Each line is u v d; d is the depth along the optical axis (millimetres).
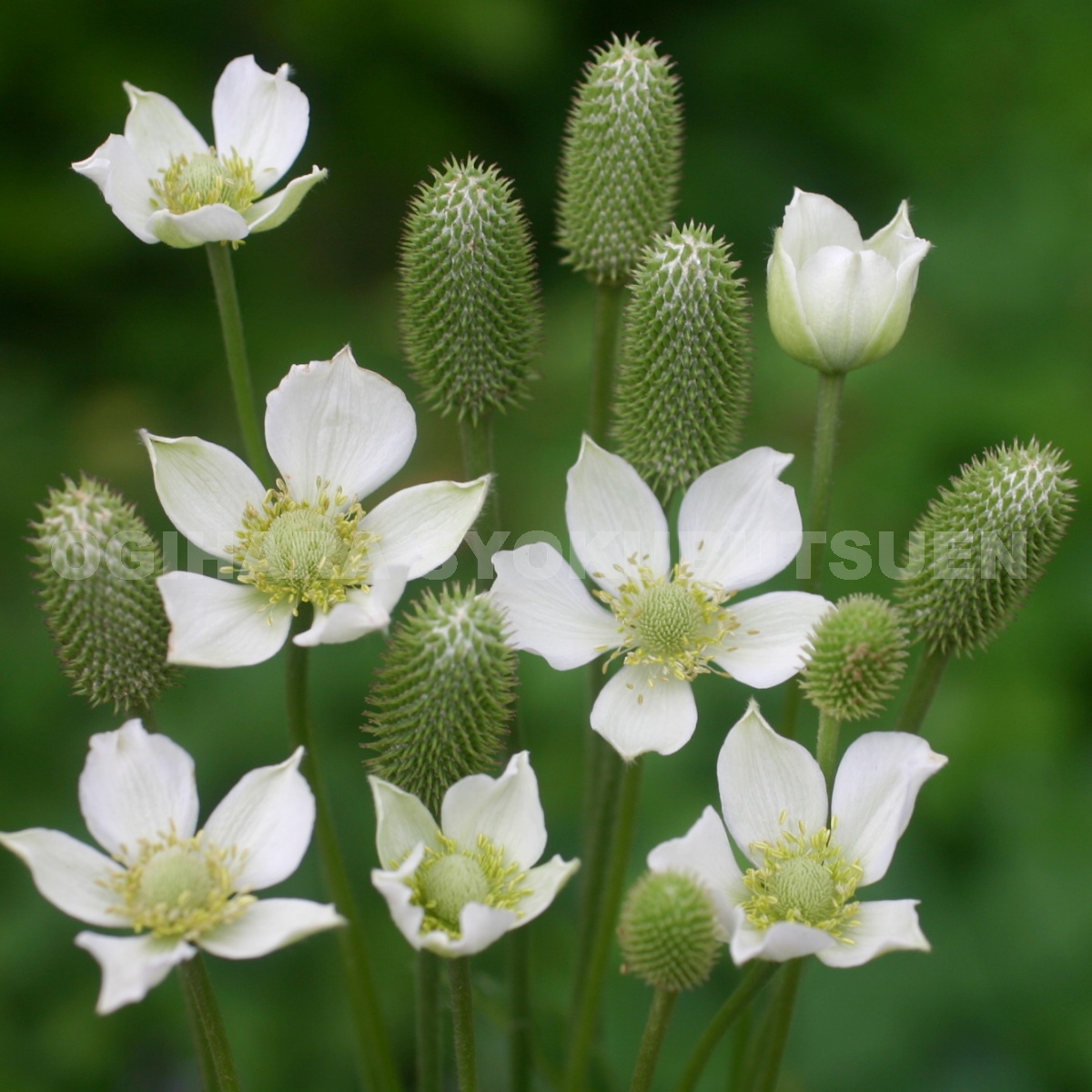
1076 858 654
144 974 514
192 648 536
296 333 972
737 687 650
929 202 940
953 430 766
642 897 520
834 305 550
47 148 990
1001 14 989
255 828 526
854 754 535
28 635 715
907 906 530
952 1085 636
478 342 560
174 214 564
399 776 534
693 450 559
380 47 1045
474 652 529
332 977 649
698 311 551
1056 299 830
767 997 564
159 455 545
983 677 688
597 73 567
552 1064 575
